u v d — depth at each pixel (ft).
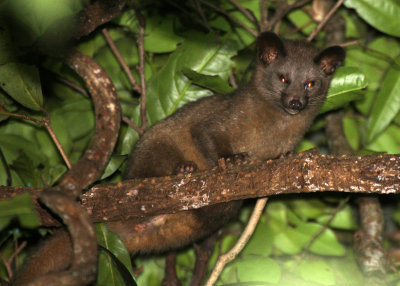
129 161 22.48
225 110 22.58
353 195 23.31
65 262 17.54
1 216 12.47
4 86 17.58
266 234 22.11
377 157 14.42
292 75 22.72
